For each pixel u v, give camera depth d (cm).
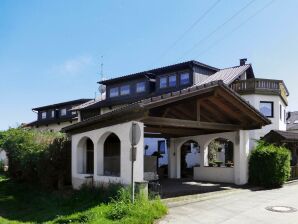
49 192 1822
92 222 1004
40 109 4275
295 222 1010
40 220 1220
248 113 1708
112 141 2062
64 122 3850
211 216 1084
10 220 1294
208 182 1969
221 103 1650
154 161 2067
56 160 1883
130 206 1084
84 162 1858
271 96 2847
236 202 1320
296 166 2234
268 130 2784
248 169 1850
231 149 2808
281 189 1711
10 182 2369
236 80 2864
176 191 1570
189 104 1614
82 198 1475
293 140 2423
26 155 2105
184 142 2256
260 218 1059
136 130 1148
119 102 3123
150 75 3114
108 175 1571
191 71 2898
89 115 3412
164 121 1428
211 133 2045
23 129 2566
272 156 1766
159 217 1065
